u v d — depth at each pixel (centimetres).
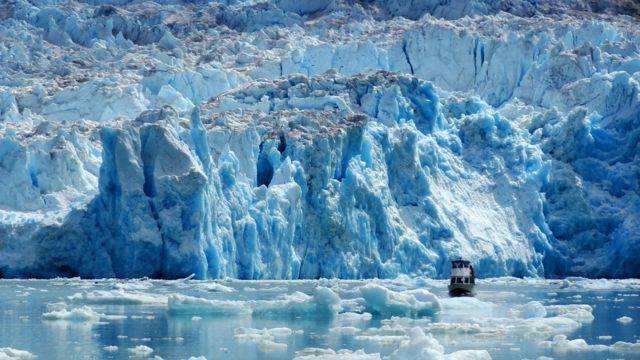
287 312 15775
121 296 17762
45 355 12050
